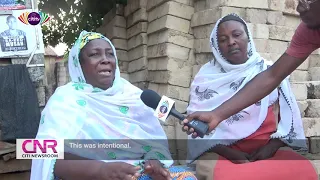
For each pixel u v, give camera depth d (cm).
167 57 404
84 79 256
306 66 432
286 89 305
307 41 204
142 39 470
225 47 313
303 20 189
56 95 236
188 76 410
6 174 376
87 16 670
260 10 390
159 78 421
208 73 322
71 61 261
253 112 294
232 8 381
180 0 408
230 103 217
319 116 375
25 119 396
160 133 259
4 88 393
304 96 379
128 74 538
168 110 204
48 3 642
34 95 404
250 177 256
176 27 407
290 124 302
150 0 452
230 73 309
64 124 221
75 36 694
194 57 414
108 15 591
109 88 251
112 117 243
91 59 250
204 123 207
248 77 304
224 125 293
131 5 509
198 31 405
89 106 239
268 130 296
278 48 399
